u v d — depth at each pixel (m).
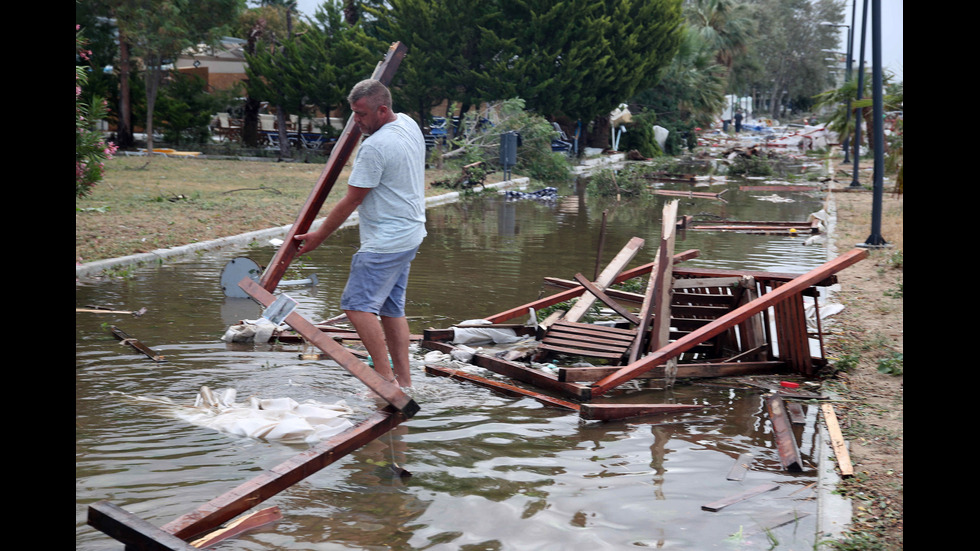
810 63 98.19
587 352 5.96
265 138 38.81
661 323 5.65
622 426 4.59
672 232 5.87
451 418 4.61
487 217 17.11
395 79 32.25
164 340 6.18
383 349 4.93
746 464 3.98
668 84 48.12
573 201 22.03
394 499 3.43
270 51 38.69
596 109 34.56
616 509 3.39
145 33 27.98
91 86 31.34
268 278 4.72
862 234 14.27
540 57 31.41
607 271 7.61
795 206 20.97
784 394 5.25
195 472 3.65
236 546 2.95
